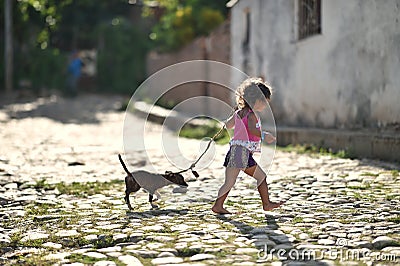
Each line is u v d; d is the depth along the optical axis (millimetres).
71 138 16828
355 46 12867
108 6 41219
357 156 12141
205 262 5262
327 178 9719
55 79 36781
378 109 12047
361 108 12742
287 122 16953
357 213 7105
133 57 38000
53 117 23516
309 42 15242
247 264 5188
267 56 18094
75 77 34312
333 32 13836
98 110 26766
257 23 18781
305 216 7004
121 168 11398
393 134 11461
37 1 33656
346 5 13156
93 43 42531
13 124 20594
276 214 7125
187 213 7262
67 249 5879
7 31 33344
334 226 6449
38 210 7633
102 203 8070
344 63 13391
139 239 6090
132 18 42031
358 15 12672
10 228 6730
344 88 13453
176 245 5805
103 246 5949
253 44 19125
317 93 14906
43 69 36688
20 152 13711
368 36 12305
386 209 7285
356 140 12273
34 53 36781
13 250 5895
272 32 17672
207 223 6742
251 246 5758
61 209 7691
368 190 8594
